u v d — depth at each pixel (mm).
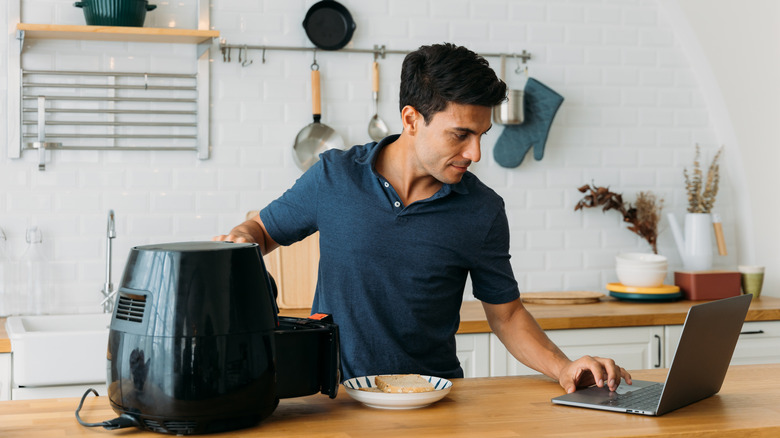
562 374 1812
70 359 2795
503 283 2057
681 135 4137
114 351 1413
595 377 1739
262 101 3590
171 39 3389
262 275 1466
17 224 3344
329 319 1633
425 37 3775
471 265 2016
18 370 2760
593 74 4004
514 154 3855
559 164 3969
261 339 1426
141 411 1376
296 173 3635
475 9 3832
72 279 3400
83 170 3406
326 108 3672
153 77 3463
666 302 3707
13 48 3301
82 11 3387
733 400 1697
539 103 3848
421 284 1976
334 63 3672
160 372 1354
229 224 3566
